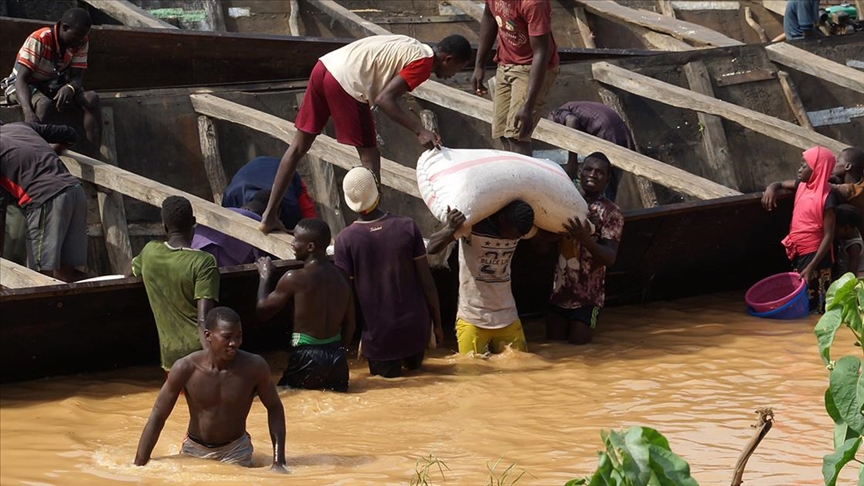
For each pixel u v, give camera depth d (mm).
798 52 19406
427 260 11953
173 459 8648
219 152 15617
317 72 12391
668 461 4188
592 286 13000
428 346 12289
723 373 11594
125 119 15242
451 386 11227
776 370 11672
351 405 10547
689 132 18281
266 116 15141
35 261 12531
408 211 15891
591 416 10047
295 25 19406
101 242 14250
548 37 12898
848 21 22078
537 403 10547
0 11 17359
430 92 16625
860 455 8609
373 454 8852
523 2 12812
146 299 11289
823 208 14305
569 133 15711
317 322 11039
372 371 11742
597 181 12945
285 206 13539
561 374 11664
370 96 12242
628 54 19312
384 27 20156
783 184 14625
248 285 11633
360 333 13062
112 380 11500
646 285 15016
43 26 15570
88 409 10352
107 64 16125
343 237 11641
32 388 11172
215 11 19016
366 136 12539
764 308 14250
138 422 9922
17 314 10688
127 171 14492
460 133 16906
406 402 10633
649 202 17328
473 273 12266
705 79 18812
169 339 10703
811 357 12188
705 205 13852
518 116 13047
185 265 10641
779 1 23188
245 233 12672
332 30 19812
